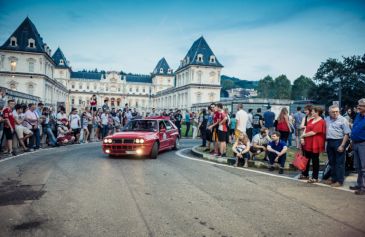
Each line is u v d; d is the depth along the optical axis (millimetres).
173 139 13867
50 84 76062
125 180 7293
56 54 112938
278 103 40969
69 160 10258
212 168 9367
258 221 4723
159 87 122625
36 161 9891
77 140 17422
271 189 6801
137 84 130750
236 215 4973
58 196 5820
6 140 12328
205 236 4102
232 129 18031
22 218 4629
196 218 4789
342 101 61562
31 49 67062
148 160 10719
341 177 7344
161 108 99938
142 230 4254
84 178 7410
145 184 6938
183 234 4148
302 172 8125
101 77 127812
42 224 4402
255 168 9742
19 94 30188
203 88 71625
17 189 6289
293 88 130125
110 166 9227
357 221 4816
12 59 66500
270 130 15242
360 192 6516
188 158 11531
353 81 61281
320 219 4875
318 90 64625
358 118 6961
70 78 123875
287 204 5652
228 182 7395
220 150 11406
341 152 7352
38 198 5664
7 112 11164
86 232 4141
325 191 6758
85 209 5094
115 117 21312
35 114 13148
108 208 5172
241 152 9781
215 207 5367
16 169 8414
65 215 4785
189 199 5820
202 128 15070
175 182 7223
